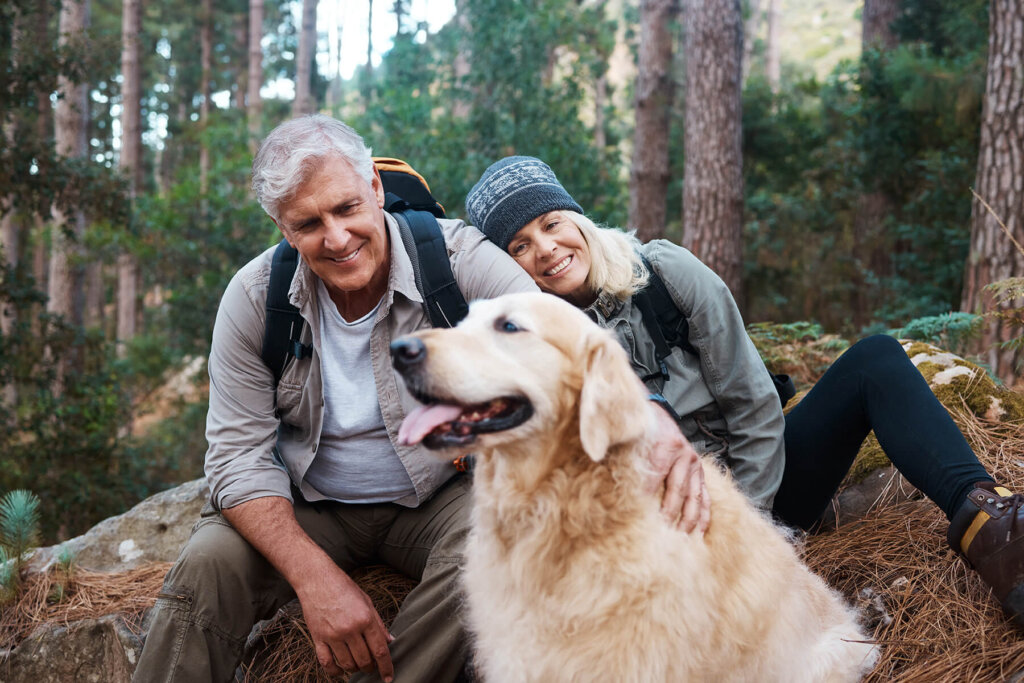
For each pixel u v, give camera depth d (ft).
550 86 43.70
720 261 34.65
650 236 42.22
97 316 86.63
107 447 36.37
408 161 42.47
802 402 9.71
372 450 9.00
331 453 9.11
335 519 9.41
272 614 8.95
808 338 18.44
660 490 6.98
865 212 39.17
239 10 107.65
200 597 8.10
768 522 8.23
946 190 33.50
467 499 9.03
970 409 11.25
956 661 7.79
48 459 34.32
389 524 9.39
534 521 6.93
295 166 7.89
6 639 10.89
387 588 10.02
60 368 39.93
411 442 6.55
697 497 6.99
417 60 50.14
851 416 9.16
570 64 45.68
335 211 8.12
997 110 20.45
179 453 47.98
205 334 51.01
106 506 35.22
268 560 8.29
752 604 6.87
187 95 114.32
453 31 46.88
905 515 10.03
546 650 6.81
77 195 37.68
